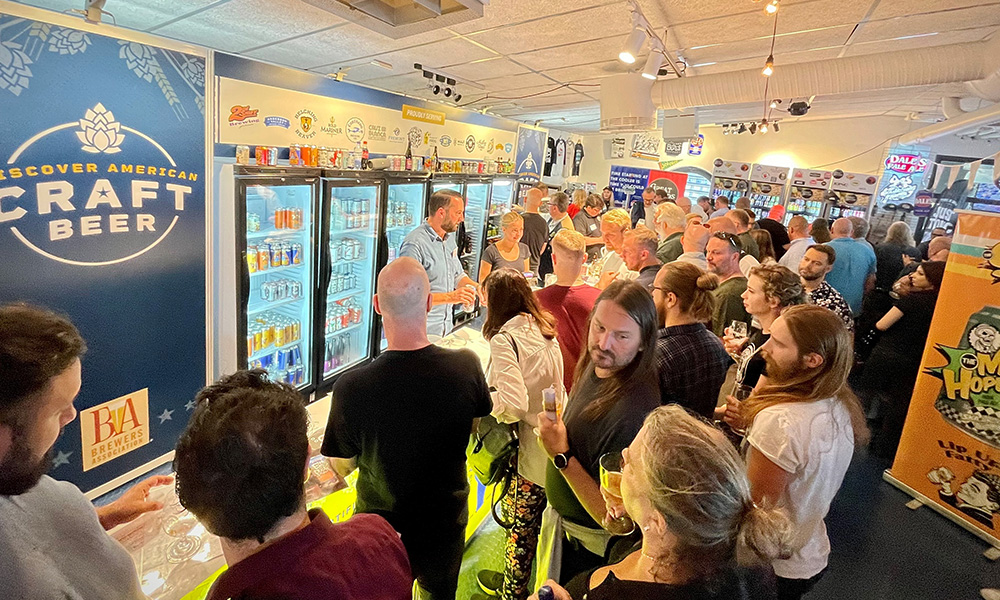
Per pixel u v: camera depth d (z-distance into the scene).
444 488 1.51
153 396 2.46
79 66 1.92
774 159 8.40
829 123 7.83
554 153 8.88
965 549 2.69
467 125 5.14
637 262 2.90
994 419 2.66
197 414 0.81
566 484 1.47
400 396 1.39
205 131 2.46
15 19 1.73
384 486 1.46
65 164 1.94
